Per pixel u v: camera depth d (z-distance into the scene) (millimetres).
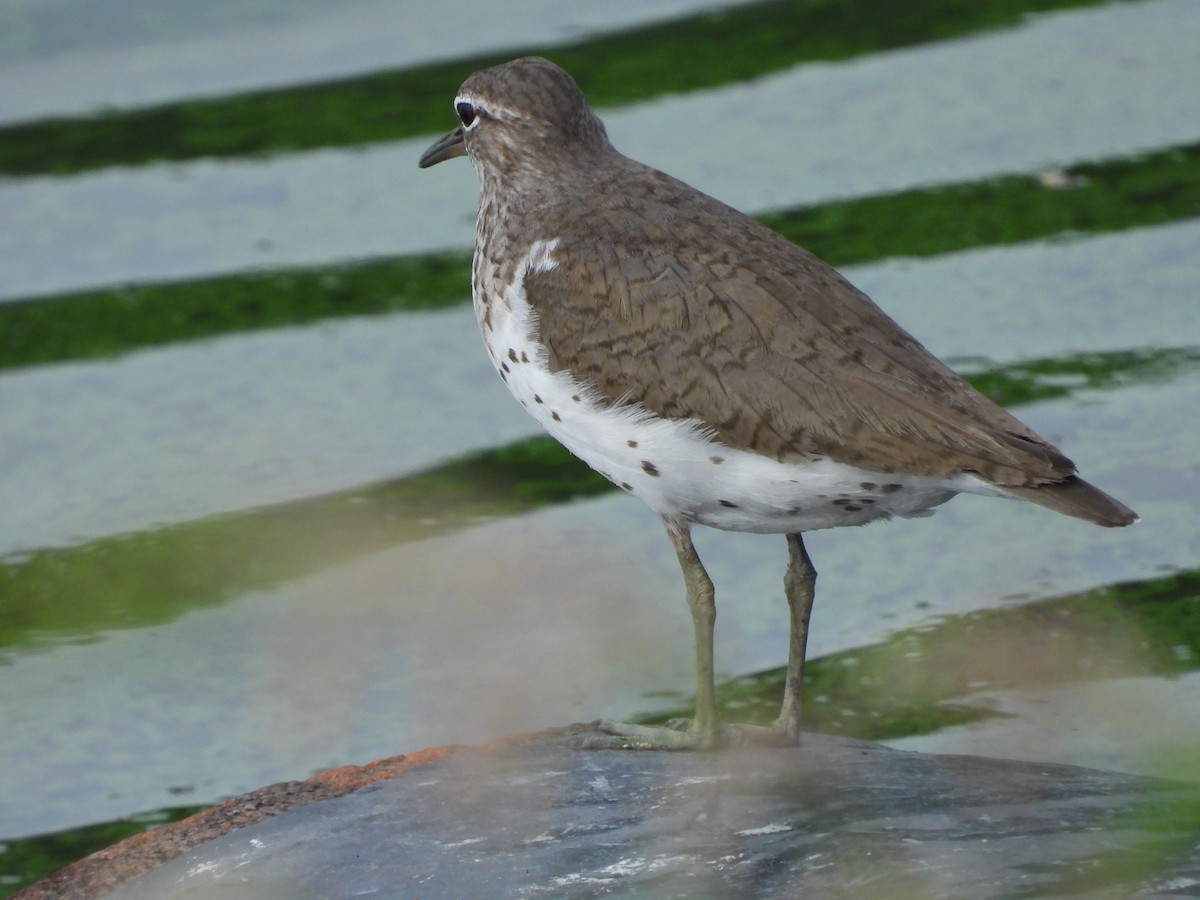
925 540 13977
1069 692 11781
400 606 13219
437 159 12156
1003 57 19609
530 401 10359
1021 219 17172
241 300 16938
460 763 9695
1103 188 17500
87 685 12914
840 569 13734
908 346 9562
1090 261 16656
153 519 14484
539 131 10898
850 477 9375
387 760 10016
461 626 13000
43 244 17562
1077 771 9266
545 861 8414
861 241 17000
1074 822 8312
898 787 9000
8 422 15680
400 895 8258
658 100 19031
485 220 11156
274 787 9664
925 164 17906
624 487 10258
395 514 14391
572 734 10234
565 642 12797
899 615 13039
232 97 19344
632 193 10461
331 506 14523
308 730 12195
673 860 8305
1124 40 19750
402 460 15102
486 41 20031
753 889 7941
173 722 12617
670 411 9648
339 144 18672
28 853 11438
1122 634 12328
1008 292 16297
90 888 8867
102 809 11828
